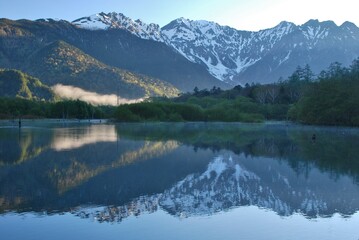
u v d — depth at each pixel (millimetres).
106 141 51469
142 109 142000
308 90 124375
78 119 158000
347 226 16031
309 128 97062
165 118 140875
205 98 185750
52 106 164750
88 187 22422
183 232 15055
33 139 53438
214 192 21766
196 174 27094
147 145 46531
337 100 110062
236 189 22578
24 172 26938
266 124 120688
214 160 34094
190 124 118812
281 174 27438
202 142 51906
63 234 14664
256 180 25234
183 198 20281
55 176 25594
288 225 16125
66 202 19109
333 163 32938
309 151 42156
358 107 105875
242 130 84938
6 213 17250
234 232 15172
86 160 33094
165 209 18141
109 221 16234
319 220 16797
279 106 154250
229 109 148375
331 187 23219
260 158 35844
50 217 16672
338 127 104312
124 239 14234
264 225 16062
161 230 15211
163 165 30891
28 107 168750
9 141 50000
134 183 23719
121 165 30625
